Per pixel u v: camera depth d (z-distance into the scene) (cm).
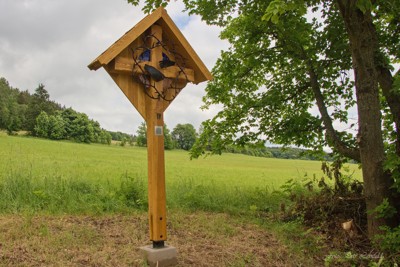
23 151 3009
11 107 8888
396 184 611
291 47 941
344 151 792
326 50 939
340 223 739
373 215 652
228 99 1130
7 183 842
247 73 1096
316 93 891
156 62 534
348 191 807
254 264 561
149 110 525
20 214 704
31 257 503
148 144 530
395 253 571
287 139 1040
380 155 654
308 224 785
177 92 561
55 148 4175
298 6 487
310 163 5381
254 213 877
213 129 1108
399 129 668
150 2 803
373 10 818
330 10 903
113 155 3822
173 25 539
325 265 568
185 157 4831
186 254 574
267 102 1032
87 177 1231
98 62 478
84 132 8694
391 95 686
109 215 765
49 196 807
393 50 823
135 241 609
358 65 650
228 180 1670
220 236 680
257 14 941
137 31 500
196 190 1018
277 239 689
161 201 525
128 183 912
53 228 638
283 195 1045
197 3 986
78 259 512
